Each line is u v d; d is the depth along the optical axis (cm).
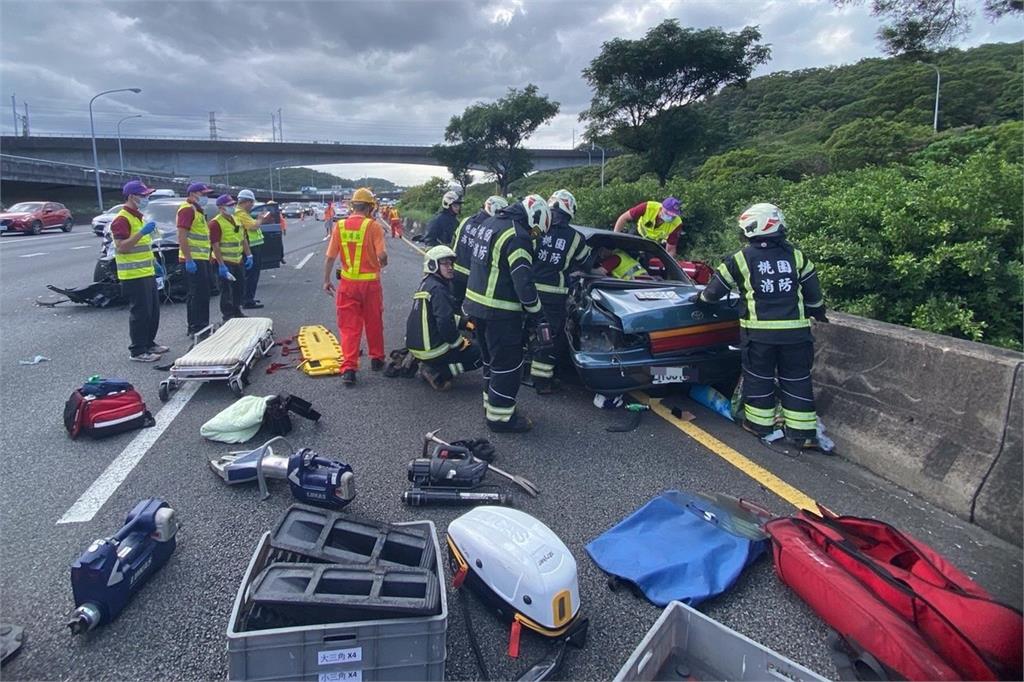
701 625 233
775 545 291
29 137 6081
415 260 1764
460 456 383
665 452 438
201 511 348
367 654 216
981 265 502
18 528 330
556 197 528
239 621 225
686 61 2503
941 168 652
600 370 493
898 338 414
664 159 2650
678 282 584
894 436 403
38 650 244
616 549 306
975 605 233
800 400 436
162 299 1021
